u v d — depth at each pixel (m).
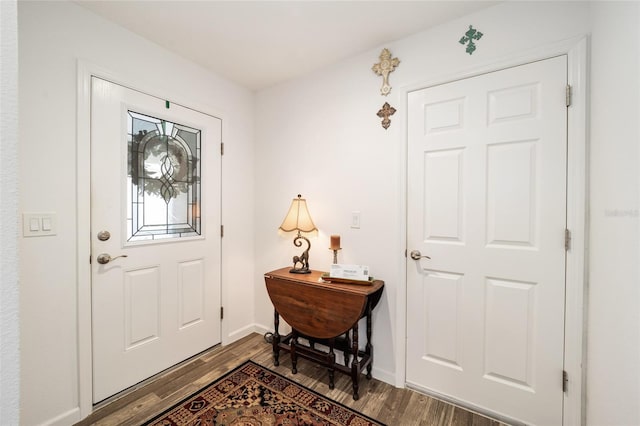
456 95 1.67
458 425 1.51
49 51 1.44
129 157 1.79
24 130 1.36
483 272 1.61
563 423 1.40
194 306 2.18
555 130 1.41
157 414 1.57
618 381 1.06
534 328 1.47
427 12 1.61
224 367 2.05
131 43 1.78
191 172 2.16
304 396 1.74
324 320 1.81
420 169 1.80
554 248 1.42
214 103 2.31
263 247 2.63
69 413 1.50
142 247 1.85
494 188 1.57
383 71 1.91
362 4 1.54
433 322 1.76
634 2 0.97
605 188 1.17
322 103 2.23
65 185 1.50
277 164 2.53
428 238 1.78
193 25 1.73
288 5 1.55
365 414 1.58
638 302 0.94
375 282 1.88
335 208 2.16
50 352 1.45
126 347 1.76
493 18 1.55
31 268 1.39
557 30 1.39
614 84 1.11
